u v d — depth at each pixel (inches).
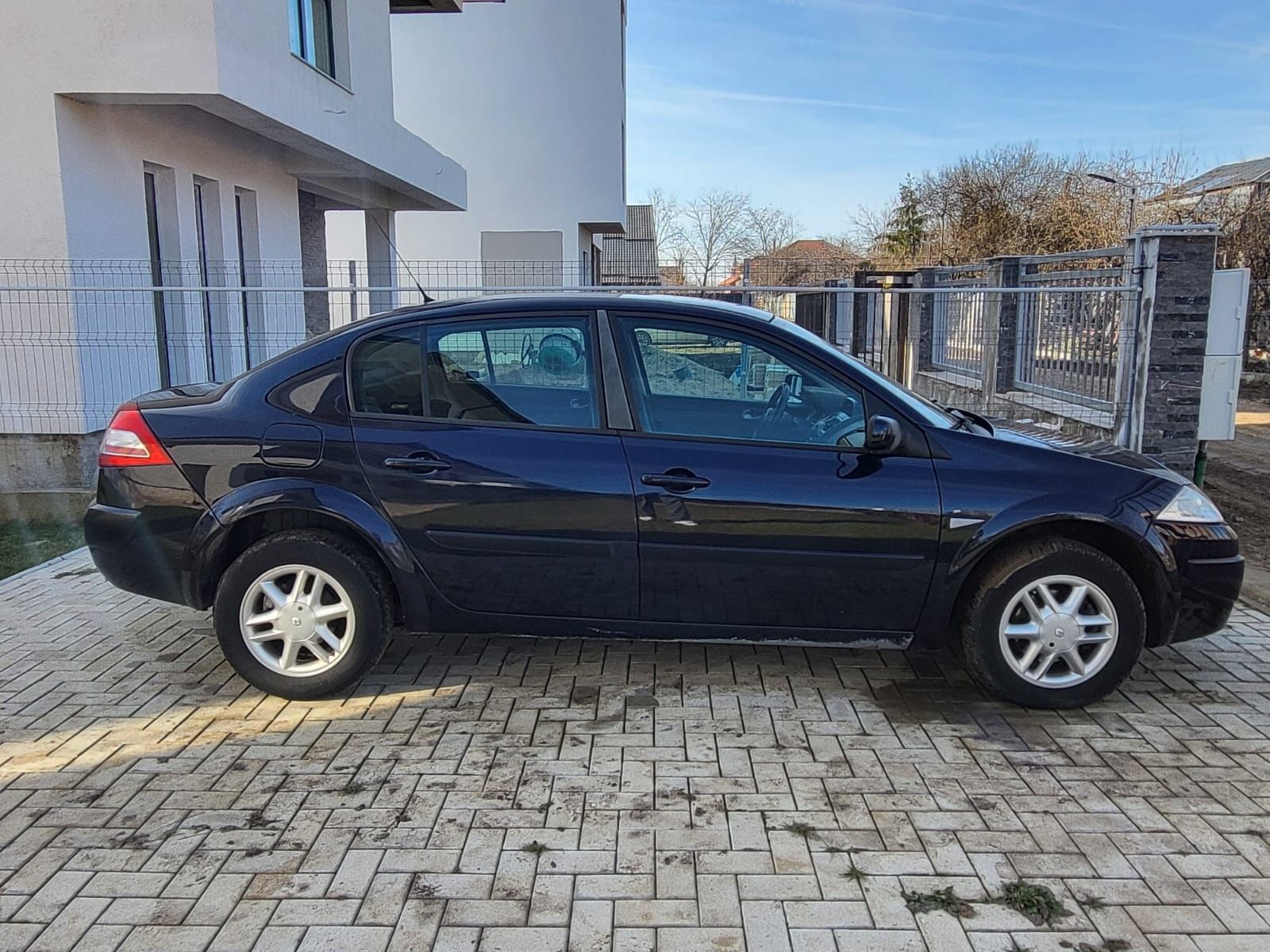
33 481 350.6
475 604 159.2
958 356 446.6
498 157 925.8
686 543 152.6
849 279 564.1
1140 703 161.3
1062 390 341.7
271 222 521.7
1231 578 155.8
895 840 120.3
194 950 100.5
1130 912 106.5
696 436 155.4
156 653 183.8
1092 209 956.6
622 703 161.2
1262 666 177.2
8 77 331.0
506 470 154.3
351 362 161.8
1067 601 153.6
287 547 156.5
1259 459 430.0
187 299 423.5
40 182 336.2
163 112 400.2
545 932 103.3
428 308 163.8
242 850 118.2
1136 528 151.5
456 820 125.1
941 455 153.5
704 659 180.7
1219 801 129.6
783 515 150.9
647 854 117.3
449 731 150.3
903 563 151.9
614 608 157.9
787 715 156.6
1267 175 995.9
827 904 107.8
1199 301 288.0
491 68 916.6
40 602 215.5
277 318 521.7
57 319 340.8
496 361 159.9
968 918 105.6
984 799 130.2
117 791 132.3
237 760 141.1
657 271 1567.4
